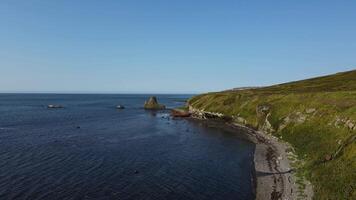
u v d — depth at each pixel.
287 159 56.19
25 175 49.12
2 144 74.56
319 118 67.50
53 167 54.12
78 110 187.12
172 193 42.81
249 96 122.81
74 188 43.81
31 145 73.69
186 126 111.62
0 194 40.81
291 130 74.31
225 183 47.00
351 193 33.31
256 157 61.12
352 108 59.00
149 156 64.06
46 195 40.91
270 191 42.16
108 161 59.28
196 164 58.03
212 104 135.25
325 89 114.38
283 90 133.38
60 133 93.69
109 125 114.19
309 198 37.47
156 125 114.75
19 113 162.00
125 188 44.41
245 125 103.56
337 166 41.41
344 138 49.91
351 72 155.38
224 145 76.06
